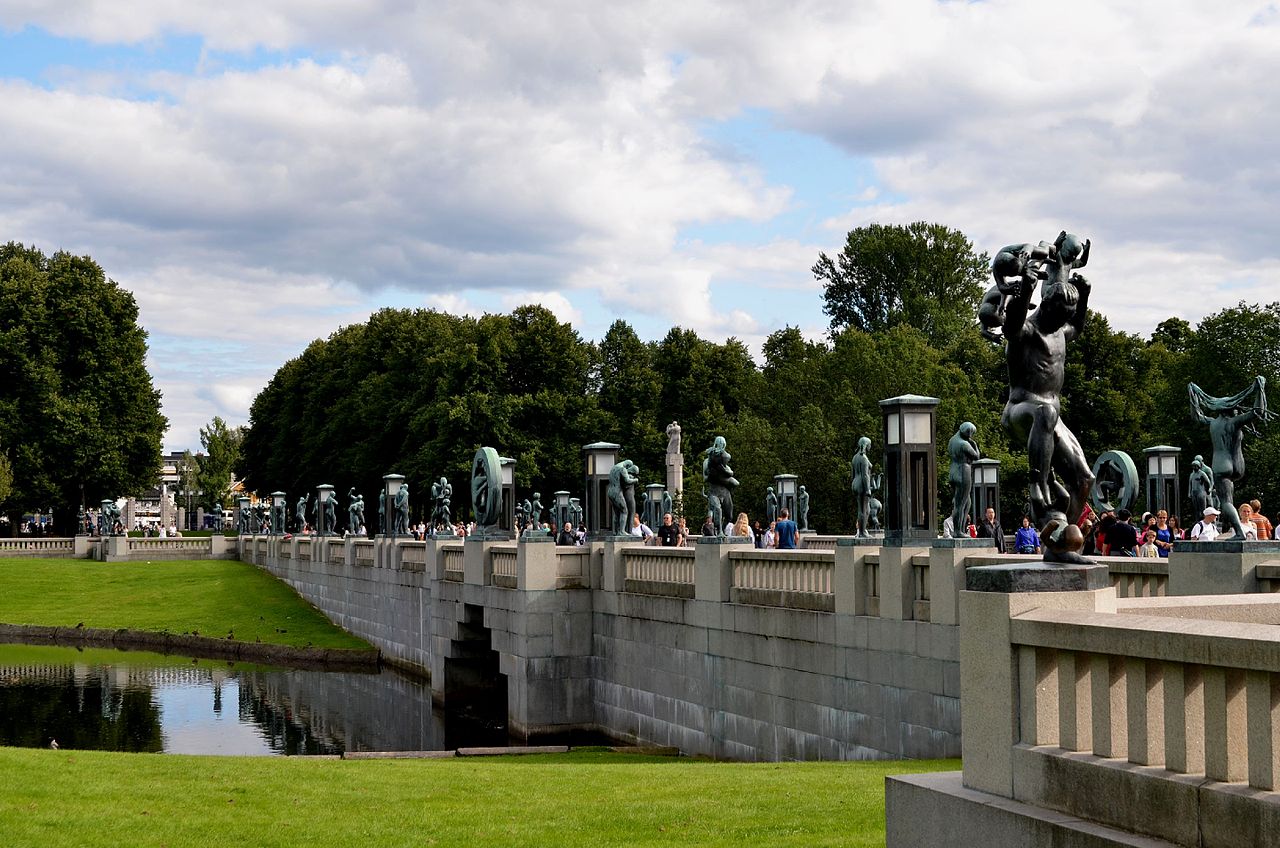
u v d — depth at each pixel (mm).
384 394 89500
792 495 44156
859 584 20812
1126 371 69812
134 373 91625
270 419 112438
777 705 23094
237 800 14836
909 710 19422
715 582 25125
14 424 86500
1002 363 75438
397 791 15633
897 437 19844
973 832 7844
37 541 85000
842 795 14422
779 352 94375
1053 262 13734
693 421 84375
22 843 12281
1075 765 7305
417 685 43531
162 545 84875
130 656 53188
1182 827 6617
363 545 52719
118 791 15023
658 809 14094
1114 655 7176
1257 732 6336
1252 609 8266
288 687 43406
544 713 30438
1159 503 37469
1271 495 53500
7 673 47375
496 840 12727
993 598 8008
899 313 87938
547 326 83375
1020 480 60469
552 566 30719
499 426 79250
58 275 89750
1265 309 62531
